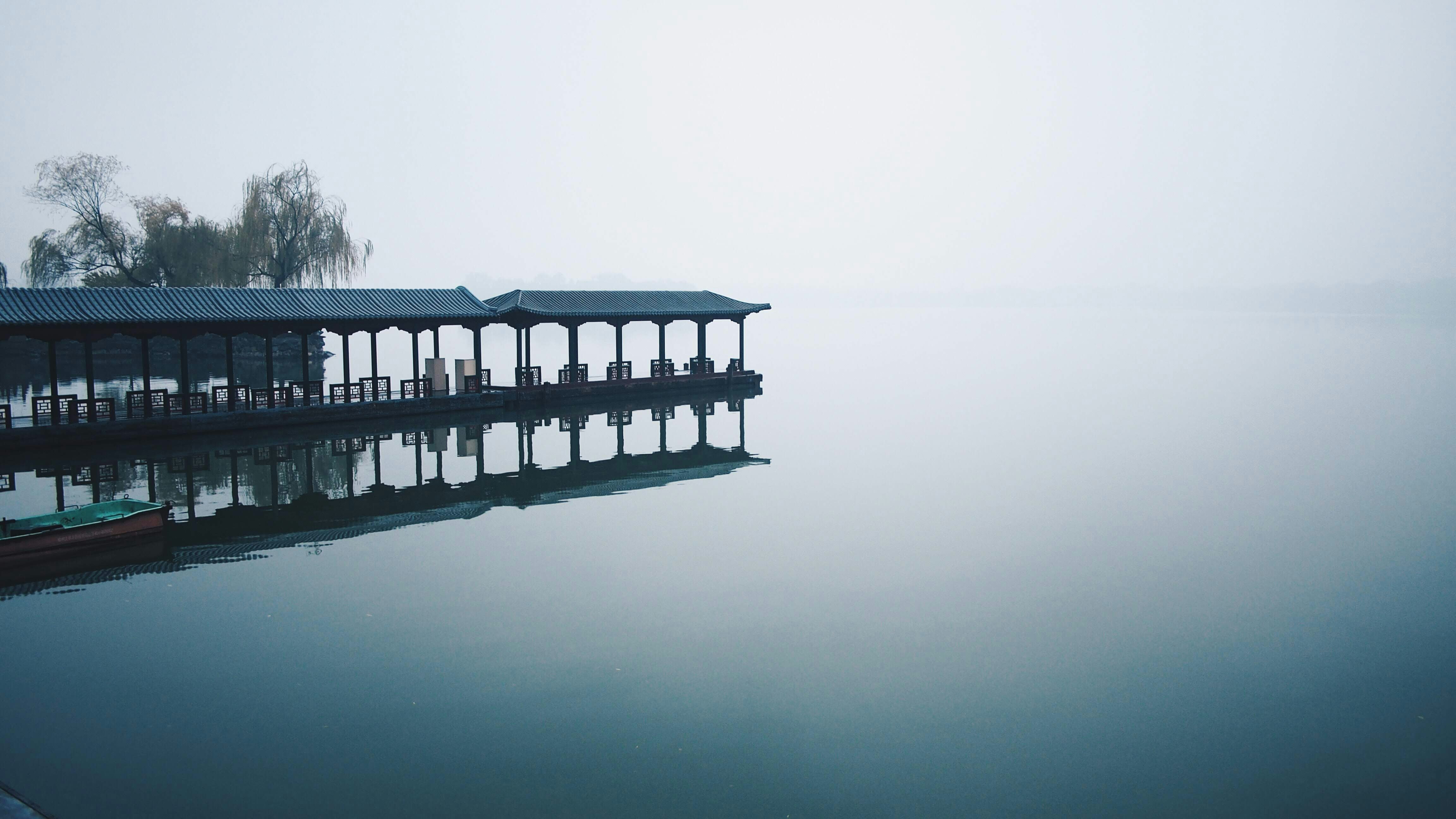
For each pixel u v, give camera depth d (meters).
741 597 14.28
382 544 16.84
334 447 27.16
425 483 22.45
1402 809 8.80
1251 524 19.08
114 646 11.93
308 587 14.34
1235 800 8.94
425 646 12.09
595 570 15.45
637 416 35.25
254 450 26.31
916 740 9.98
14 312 24.86
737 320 46.12
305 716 10.18
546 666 11.59
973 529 18.53
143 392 27.36
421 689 10.85
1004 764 9.53
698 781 9.09
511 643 12.27
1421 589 14.95
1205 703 10.91
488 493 21.44
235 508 19.41
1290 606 14.12
